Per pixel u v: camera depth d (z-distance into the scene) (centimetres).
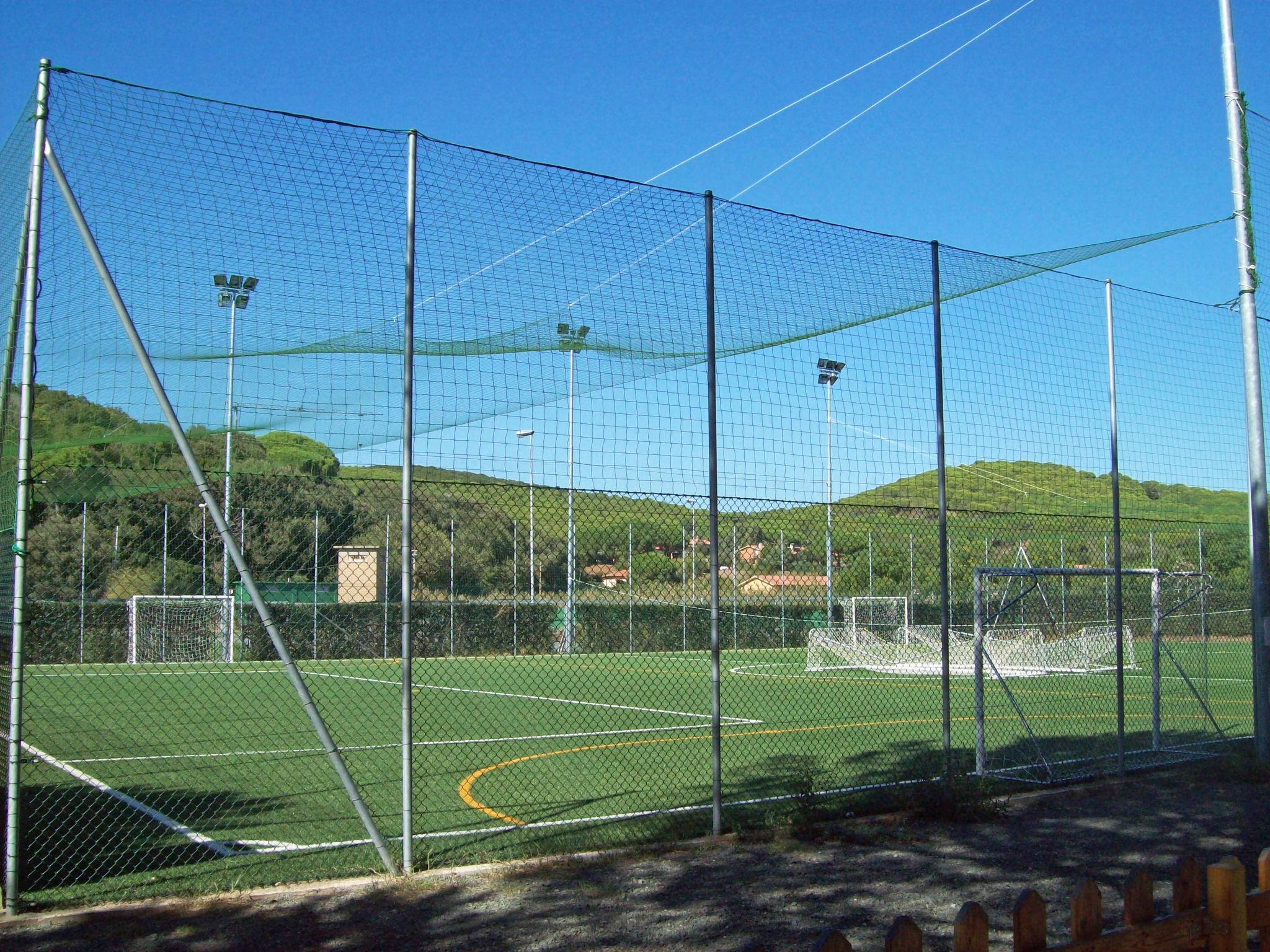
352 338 709
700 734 1416
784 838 736
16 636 571
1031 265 941
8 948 516
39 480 608
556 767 1115
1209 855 707
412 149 664
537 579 2509
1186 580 1797
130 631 2512
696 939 534
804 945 524
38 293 579
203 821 832
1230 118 1050
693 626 2652
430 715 1642
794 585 2689
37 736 1388
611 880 638
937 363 870
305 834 777
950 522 1171
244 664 2456
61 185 582
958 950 293
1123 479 1065
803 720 1583
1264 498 1022
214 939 530
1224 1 1055
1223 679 2145
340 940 530
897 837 748
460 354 761
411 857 647
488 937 536
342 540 2486
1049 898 606
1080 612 2467
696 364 811
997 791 885
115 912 571
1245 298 1046
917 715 1638
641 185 744
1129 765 1038
